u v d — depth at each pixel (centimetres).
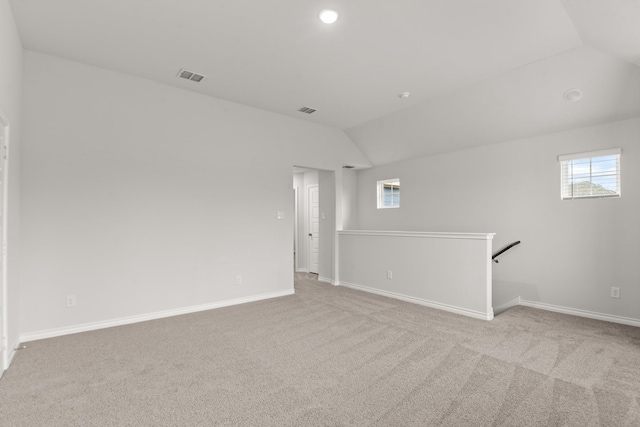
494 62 343
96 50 323
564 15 262
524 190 446
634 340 311
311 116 519
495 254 462
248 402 209
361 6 253
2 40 235
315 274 698
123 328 353
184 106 417
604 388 223
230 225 453
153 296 388
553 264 418
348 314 404
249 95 436
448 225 535
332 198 595
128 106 377
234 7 256
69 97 342
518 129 434
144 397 215
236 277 457
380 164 642
